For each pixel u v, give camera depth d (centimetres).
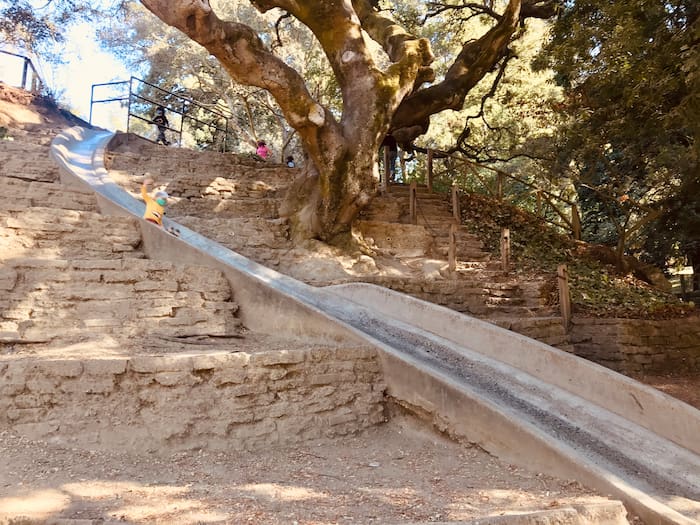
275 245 1263
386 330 842
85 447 484
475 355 769
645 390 625
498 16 1894
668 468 542
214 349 661
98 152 1442
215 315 749
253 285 793
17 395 490
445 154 1909
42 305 649
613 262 1697
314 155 1205
